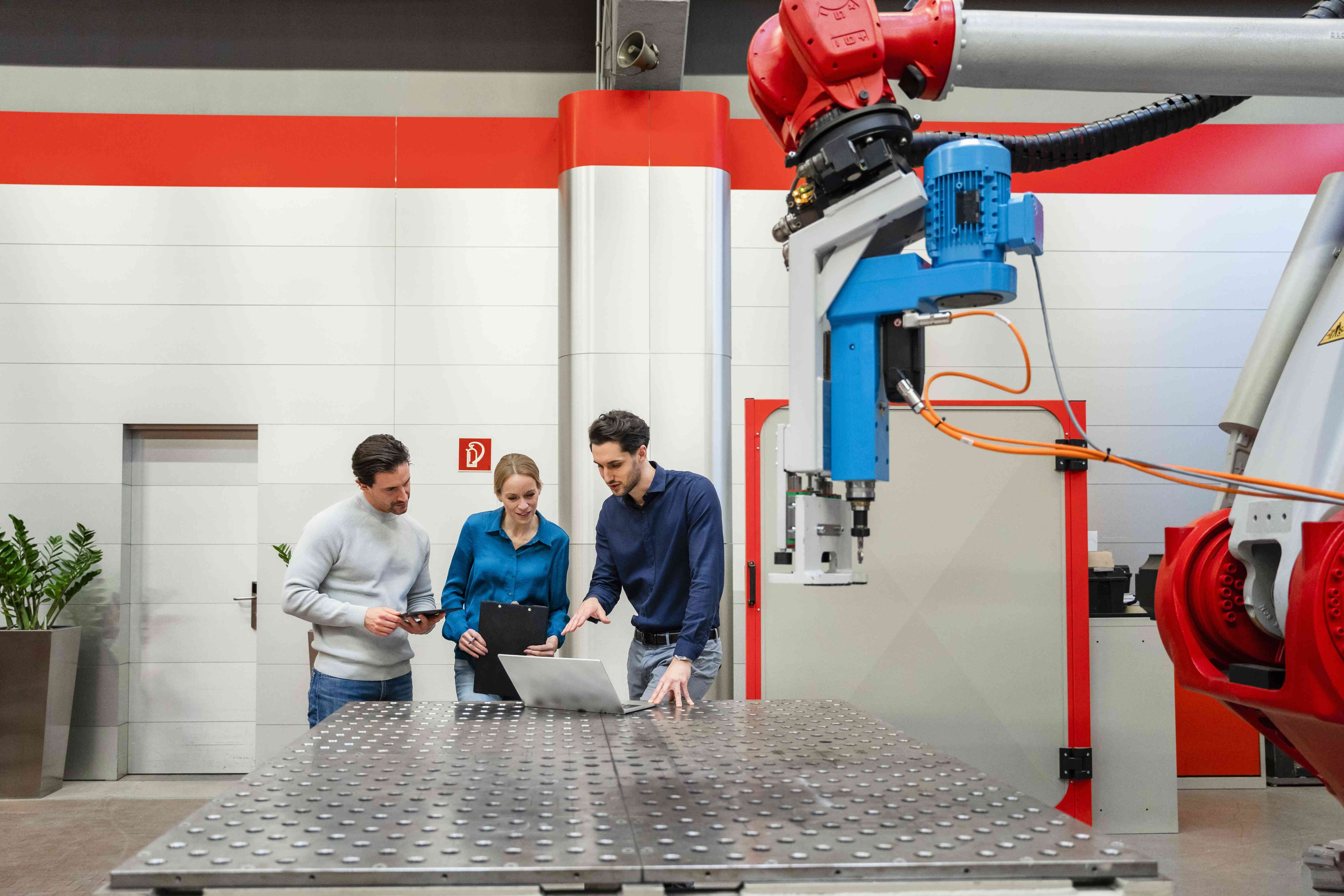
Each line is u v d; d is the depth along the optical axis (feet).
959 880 3.72
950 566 11.80
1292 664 5.63
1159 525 16.34
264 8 16.31
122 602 15.76
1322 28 6.24
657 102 14.76
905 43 6.01
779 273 16.06
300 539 9.57
